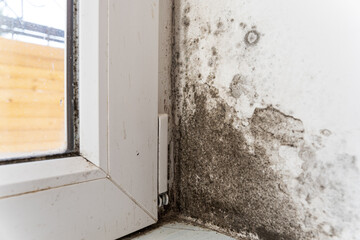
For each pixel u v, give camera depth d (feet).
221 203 1.72
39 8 1.44
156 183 1.79
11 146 1.34
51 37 1.47
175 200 1.97
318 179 1.33
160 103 1.89
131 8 1.60
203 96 1.80
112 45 1.51
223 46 1.68
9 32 1.35
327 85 1.30
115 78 1.53
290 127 1.42
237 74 1.62
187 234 1.68
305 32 1.36
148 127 1.72
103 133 1.48
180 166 1.95
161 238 1.63
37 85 1.42
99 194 1.46
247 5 1.57
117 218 1.55
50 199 1.26
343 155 1.26
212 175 1.76
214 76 1.73
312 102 1.35
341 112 1.27
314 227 1.35
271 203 1.49
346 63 1.24
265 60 1.50
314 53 1.33
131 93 1.62
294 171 1.41
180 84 1.93
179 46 1.93
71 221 1.34
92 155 1.46
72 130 1.51
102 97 1.47
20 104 1.37
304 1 1.36
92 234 1.43
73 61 1.49
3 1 1.34
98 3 1.44
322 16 1.30
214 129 1.74
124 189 1.58
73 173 1.34
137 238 1.63
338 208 1.28
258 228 1.55
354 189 1.24
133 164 1.63
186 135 1.90
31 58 1.41
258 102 1.54
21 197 1.17
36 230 1.22
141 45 1.67
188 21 1.87
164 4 1.90
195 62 1.84
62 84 1.49
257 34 1.53
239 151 1.62
